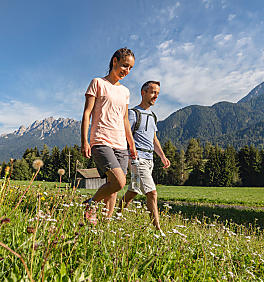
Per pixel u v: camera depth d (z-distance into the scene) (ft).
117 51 10.17
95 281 4.38
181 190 139.54
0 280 3.84
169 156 272.92
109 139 9.66
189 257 7.04
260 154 250.98
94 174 135.95
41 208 8.22
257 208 51.90
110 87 10.11
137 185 11.82
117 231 6.93
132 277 4.79
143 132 12.46
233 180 241.35
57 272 4.51
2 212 6.93
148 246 6.80
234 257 8.93
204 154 451.53
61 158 227.40
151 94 13.15
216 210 36.83
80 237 6.27
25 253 4.68
